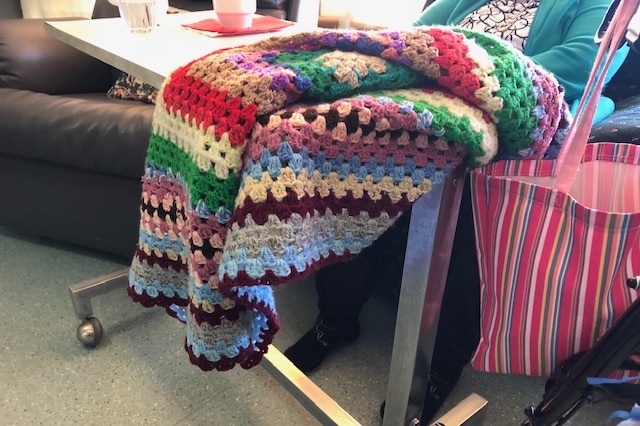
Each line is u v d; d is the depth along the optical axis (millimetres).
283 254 509
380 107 542
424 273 703
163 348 1196
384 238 1195
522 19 1248
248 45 681
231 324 641
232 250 520
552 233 704
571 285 725
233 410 1040
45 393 1062
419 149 570
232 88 567
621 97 1350
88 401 1047
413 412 843
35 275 1429
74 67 1652
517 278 753
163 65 812
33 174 1415
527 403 1070
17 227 1541
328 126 534
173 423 1006
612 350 687
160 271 756
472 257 982
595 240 684
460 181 657
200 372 1129
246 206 513
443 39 593
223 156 551
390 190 573
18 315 1275
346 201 569
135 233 1383
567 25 1147
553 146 699
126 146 1223
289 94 553
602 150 719
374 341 1235
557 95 641
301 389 898
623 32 568
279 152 510
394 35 605
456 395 1087
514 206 711
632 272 694
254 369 1141
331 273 1121
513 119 597
